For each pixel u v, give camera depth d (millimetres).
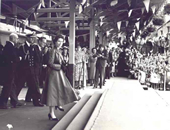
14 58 5359
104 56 9078
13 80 5488
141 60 13891
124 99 6020
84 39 15586
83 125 3881
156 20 11492
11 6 9562
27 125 4121
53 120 4484
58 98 4348
